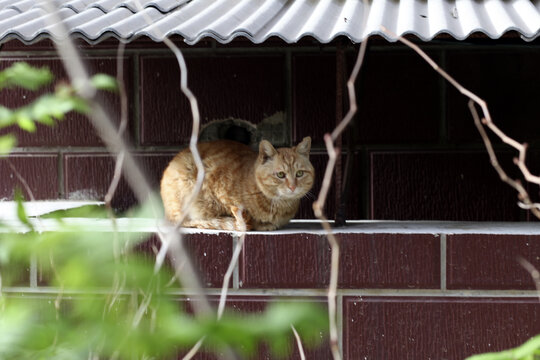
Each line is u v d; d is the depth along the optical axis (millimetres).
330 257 5234
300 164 5664
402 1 5918
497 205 6855
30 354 1536
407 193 6910
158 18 5863
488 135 6852
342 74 5410
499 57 6820
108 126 1700
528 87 6816
